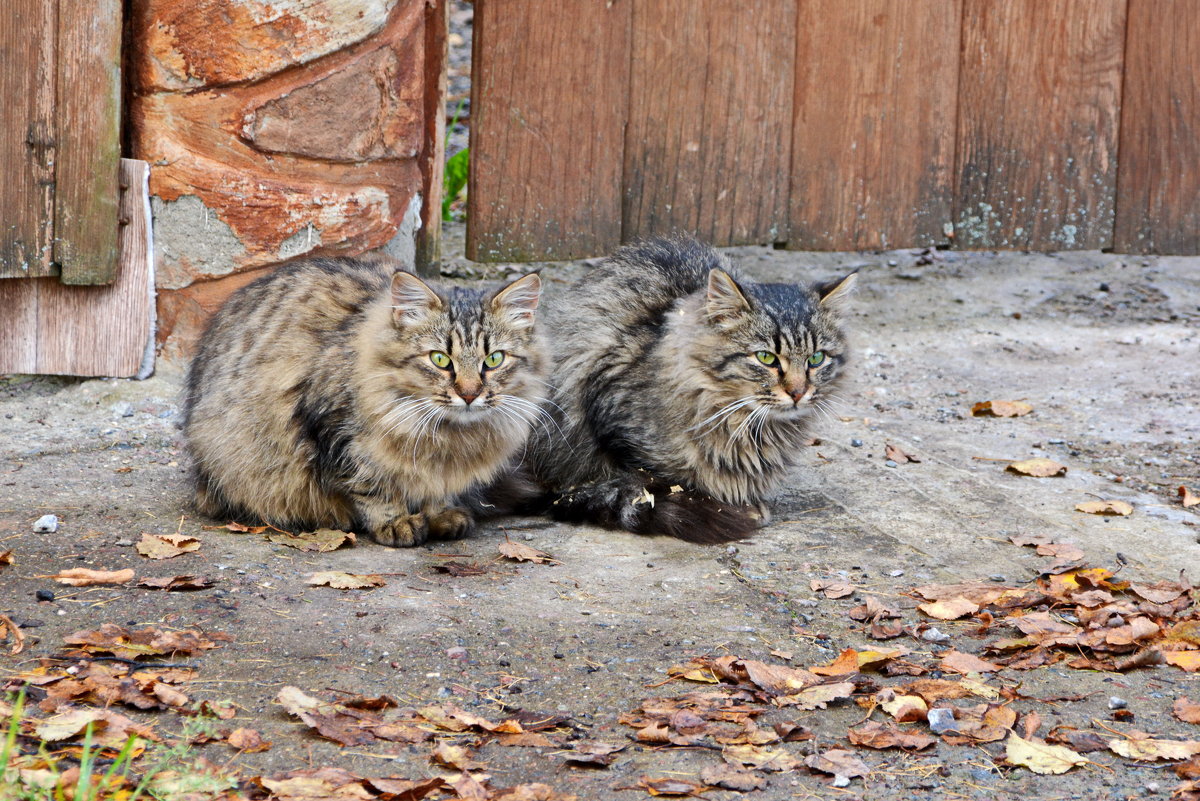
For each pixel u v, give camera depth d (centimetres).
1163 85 838
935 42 818
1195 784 321
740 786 318
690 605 445
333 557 483
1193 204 857
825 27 805
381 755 326
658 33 780
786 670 385
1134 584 470
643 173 800
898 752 343
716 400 545
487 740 339
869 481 600
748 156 812
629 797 313
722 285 538
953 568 493
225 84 634
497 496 562
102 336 650
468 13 1351
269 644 390
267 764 318
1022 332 841
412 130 691
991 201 848
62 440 593
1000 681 388
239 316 526
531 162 773
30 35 602
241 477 504
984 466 626
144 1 621
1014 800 319
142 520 501
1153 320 863
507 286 498
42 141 614
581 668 386
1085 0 823
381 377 484
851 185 831
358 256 631
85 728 321
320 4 639
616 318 582
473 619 421
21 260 621
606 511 544
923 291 903
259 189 646
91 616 400
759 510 555
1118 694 381
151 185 640
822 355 552
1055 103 837
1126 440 665
